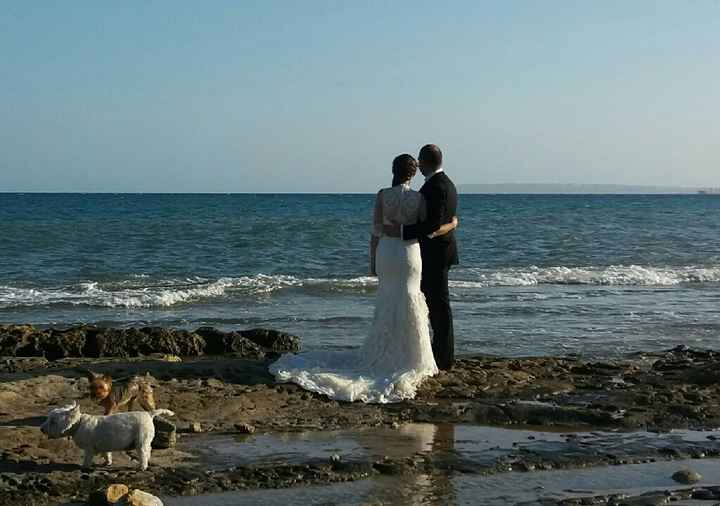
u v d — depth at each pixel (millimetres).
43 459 6188
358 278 25562
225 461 6379
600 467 6609
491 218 63250
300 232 43094
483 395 8688
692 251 35281
